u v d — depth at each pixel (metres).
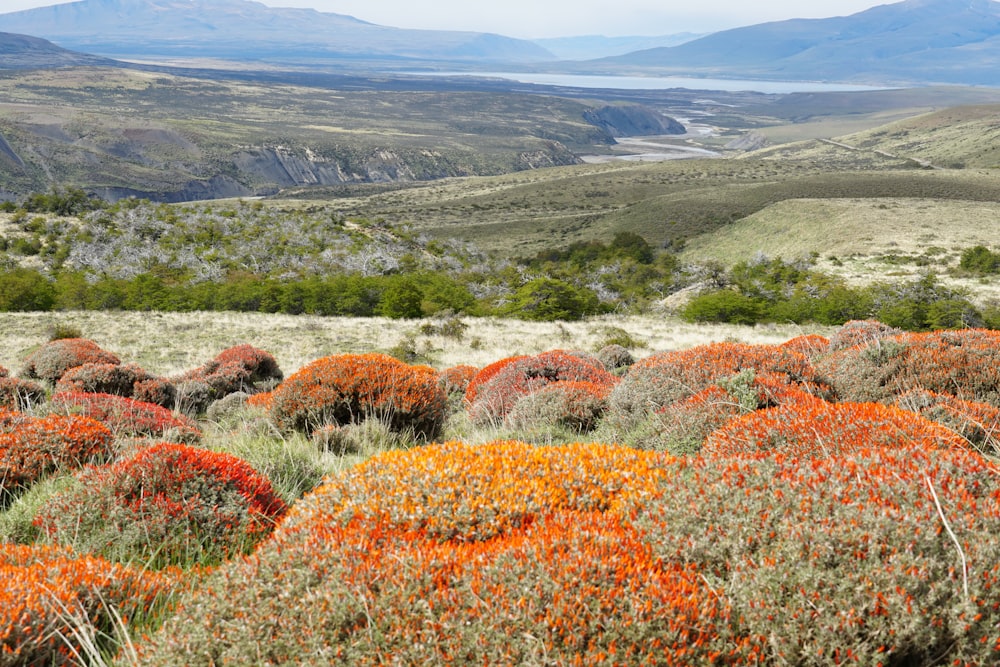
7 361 24.62
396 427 8.94
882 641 2.39
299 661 2.62
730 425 5.15
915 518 2.70
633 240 97.00
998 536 2.62
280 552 3.16
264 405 11.74
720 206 145.38
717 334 33.72
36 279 44.97
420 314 43.41
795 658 2.43
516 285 56.31
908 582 2.46
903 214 99.81
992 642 2.31
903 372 7.26
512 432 8.38
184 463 5.11
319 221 102.31
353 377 9.05
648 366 8.08
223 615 2.87
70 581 3.49
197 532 4.59
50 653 3.05
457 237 150.38
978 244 79.50
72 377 13.50
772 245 100.25
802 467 3.33
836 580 2.55
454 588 2.75
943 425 4.98
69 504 4.87
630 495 3.46
